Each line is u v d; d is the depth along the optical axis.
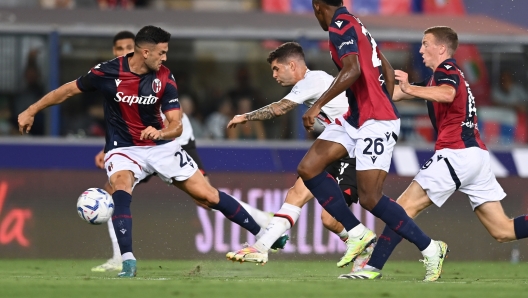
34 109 24.33
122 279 21.98
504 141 37.97
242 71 38.03
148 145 24.44
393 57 37.06
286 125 37.22
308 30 36.97
